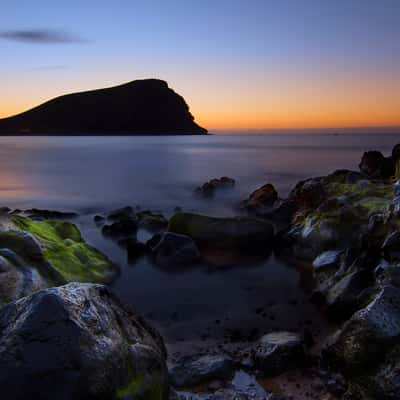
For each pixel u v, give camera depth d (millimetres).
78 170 68188
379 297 9320
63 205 37625
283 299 14477
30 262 13281
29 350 5430
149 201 39219
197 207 35531
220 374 9133
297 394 8539
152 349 6711
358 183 23062
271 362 9406
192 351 10734
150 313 13398
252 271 17734
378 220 14711
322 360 9586
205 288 15711
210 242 20906
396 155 31188
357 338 8859
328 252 16906
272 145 166250
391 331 8562
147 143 186750
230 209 33969
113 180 55312
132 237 24250
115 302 7375
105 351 5781
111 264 17562
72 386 5262
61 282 13500
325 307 13188
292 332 11633
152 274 17328
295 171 63094
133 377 5988
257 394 8523
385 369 8125
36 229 17219
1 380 5188
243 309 13664
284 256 19812
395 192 19453
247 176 57156
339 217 18500
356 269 13656
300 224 21781
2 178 57344
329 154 102125
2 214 16531
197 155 104000
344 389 8500
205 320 12828
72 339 5602
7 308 6277
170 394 7684
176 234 19703
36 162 83812
